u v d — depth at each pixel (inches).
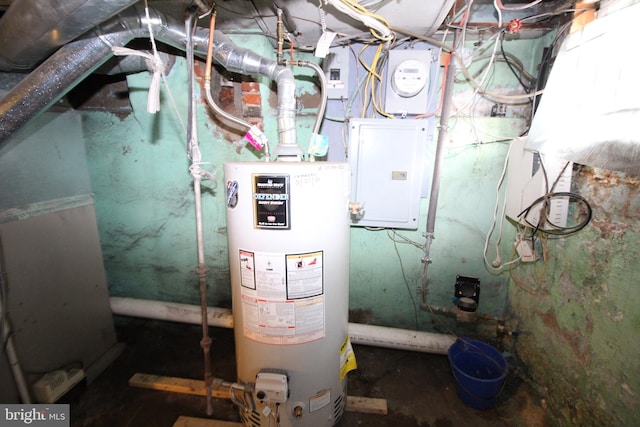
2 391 45.4
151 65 42.0
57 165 54.1
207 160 62.7
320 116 48.3
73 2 29.3
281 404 41.9
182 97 59.7
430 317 66.3
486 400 50.9
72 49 39.7
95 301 61.6
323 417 44.6
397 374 60.3
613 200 36.6
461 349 60.1
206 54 48.1
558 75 42.1
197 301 72.2
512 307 60.2
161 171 65.4
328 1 37.4
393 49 54.9
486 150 57.3
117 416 50.9
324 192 37.6
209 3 40.5
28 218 48.5
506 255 59.7
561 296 46.2
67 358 55.1
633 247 33.9
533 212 46.7
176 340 70.3
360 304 68.3
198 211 47.4
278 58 46.6
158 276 72.3
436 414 51.4
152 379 57.4
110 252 72.6
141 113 62.1
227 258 68.1
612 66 33.4
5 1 40.8
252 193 36.4
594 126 35.3
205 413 51.5
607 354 37.4
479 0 48.6
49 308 51.9
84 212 59.2
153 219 68.8
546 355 49.9
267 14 46.1
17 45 37.2
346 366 47.4
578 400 42.4
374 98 57.6
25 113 41.1
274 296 38.5
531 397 53.0
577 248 42.9
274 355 40.6
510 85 55.1
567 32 44.2
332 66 56.7
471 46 55.1
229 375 59.7
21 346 47.3
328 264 39.9
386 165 57.0
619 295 35.8
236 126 60.2
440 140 55.6
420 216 61.3
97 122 64.2
